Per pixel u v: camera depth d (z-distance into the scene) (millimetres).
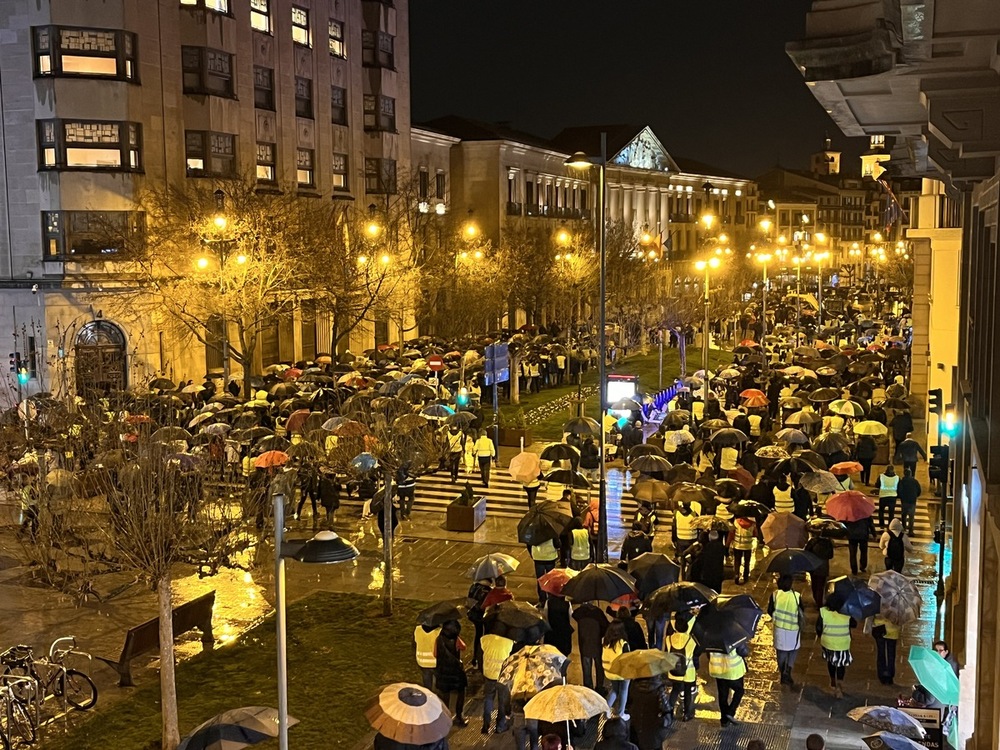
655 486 22234
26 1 38781
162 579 14969
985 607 12820
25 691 16094
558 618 17281
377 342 58688
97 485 20141
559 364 49344
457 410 32406
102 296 39969
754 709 16172
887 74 9414
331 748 15102
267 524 22797
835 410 31484
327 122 54469
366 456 23859
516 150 78812
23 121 39250
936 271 36062
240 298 38062
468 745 15117
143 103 41000
